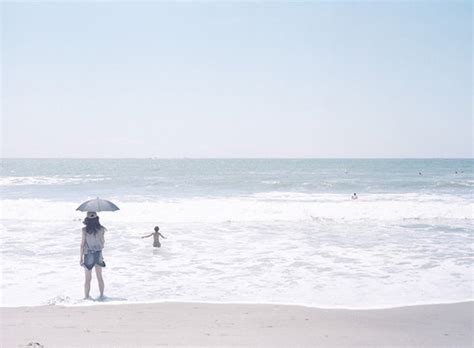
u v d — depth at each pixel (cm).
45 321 791
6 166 10925
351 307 906
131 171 7962
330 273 1216
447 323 805
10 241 1662
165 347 664
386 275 1195
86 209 982
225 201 2777
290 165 11575
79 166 11056
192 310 870
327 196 3253
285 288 1070
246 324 786
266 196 3262
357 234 1853
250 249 1537
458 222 2197
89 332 731
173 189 3881
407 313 865
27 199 2941
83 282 1118
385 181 4753
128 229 1958
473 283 1116
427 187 4075
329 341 702
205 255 1442
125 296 1001
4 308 877
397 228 2019
